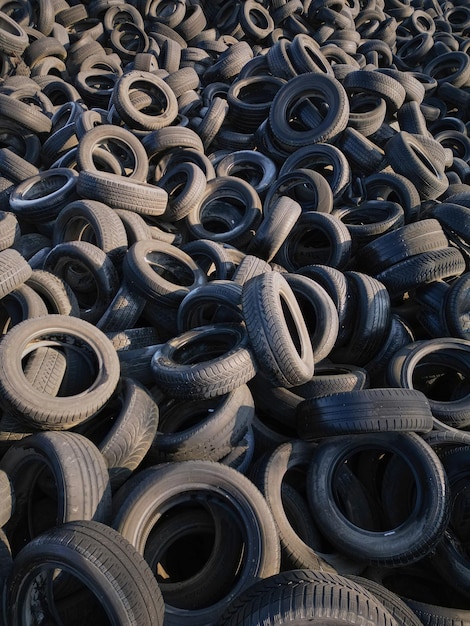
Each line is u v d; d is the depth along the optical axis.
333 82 4.31
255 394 2.66
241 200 3.95
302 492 2.46
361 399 2.26
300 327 2.68
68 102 4.95
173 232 3.94
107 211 3.23
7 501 2.02
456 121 5.81
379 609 1.55
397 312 3.46
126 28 6.66
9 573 1.72
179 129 4.22
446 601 2.20
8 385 2.12
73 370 2.50
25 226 3.81
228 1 7.23
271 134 4.56
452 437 2.39
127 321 3.00
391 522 2.31
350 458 2.62
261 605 1.51
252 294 2.49
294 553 2.04
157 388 2.65
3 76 5.50
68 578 1.81
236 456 2.38
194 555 2.32
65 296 2.90
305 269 3.27
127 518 1.87
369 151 4.27
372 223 3.84
